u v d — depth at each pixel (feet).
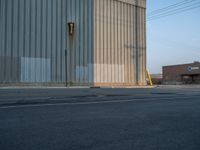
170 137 17.33
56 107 33.30
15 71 92.22
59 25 102.83
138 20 127.95
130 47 123.65
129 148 14.52
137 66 125.70
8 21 91.45
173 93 66.03
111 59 116.47
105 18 115.75
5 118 24.14
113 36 118.01
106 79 114.32
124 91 70.54
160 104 38.37
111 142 15.78
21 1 94.43
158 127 20.67
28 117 24.82
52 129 19.39
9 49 91.25
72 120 23.38
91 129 19.54
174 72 259.80
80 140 16.15
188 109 32.45
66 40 104.27
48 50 99.71
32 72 95.81
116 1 120.16
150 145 15.24
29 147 14.42
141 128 20.18
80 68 107.04
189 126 21.20
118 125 21.26
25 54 94.53
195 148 14.74
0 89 71.41
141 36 128.57
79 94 55.42
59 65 102.01
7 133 17.90
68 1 105.50
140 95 57.00
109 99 46.24
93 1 112.57
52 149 14.10
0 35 89.76
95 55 111.55
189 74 244.01
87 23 110.11
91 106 34.88
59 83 101.50
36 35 97.19
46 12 99.81
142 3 129.59
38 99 43.55
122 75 119.75
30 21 96.07
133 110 30.99
